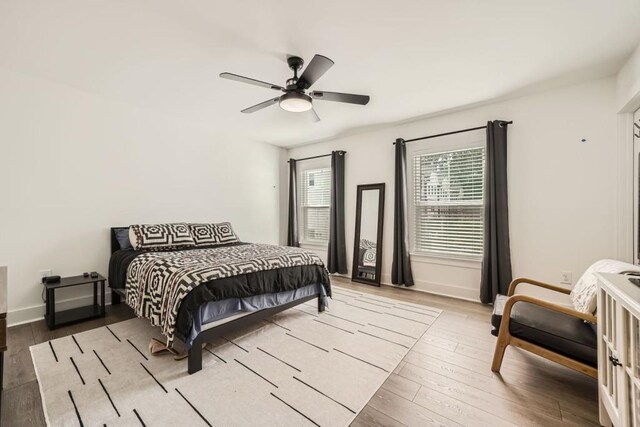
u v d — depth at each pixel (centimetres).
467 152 355
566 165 288
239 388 172
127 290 266
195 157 414
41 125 281
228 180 460
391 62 241
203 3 174
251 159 497
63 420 144
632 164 252
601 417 143
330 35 205
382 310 309
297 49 223
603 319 144
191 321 189
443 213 374
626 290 121
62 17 187
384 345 228
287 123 410
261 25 195
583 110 279
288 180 568
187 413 151
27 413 149
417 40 211
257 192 508
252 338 239
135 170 351
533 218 307
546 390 173
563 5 174
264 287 240
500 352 189
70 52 231
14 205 267
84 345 224
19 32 204
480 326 267
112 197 332
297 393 168
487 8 177
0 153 260
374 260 427
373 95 309
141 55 235
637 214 241
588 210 278
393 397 166
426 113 364
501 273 315
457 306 323
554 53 227
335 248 477
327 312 302
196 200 416
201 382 178
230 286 214
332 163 475
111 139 330
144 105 346
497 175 317
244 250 316
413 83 280
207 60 241
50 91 286
